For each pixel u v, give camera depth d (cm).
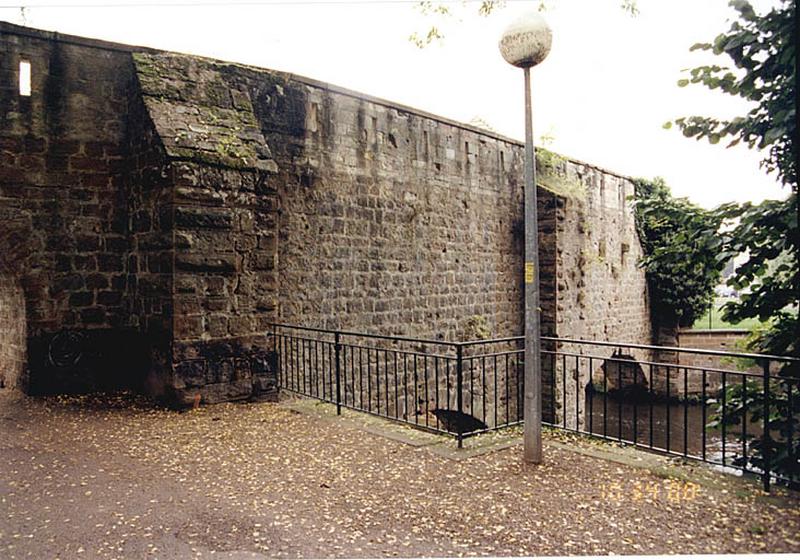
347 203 1105
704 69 545
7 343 862
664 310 2328
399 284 1208
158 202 764
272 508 441
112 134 838
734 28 520
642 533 397
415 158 1253
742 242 516
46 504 446
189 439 621
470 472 523
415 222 1248
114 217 839
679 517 423
